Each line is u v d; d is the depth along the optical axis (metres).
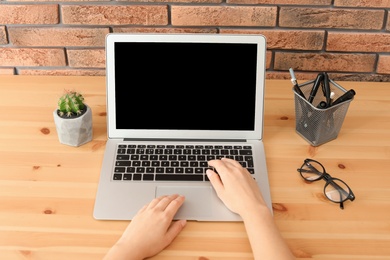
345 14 1.51
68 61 1.61
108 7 1.51
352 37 1.54
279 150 1.32
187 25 1.54
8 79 1.59
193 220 1.12
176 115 1.31
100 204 1.15
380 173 1.25
